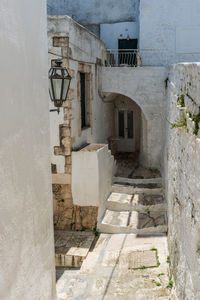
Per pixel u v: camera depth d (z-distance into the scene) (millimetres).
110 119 14609
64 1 15977
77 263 7297
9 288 2766
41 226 3613
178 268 5281
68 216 8586
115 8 15508
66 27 7793
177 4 13797
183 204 4883
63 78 5051
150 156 12188
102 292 6164
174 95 6852
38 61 3430
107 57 13547
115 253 7461
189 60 14109
